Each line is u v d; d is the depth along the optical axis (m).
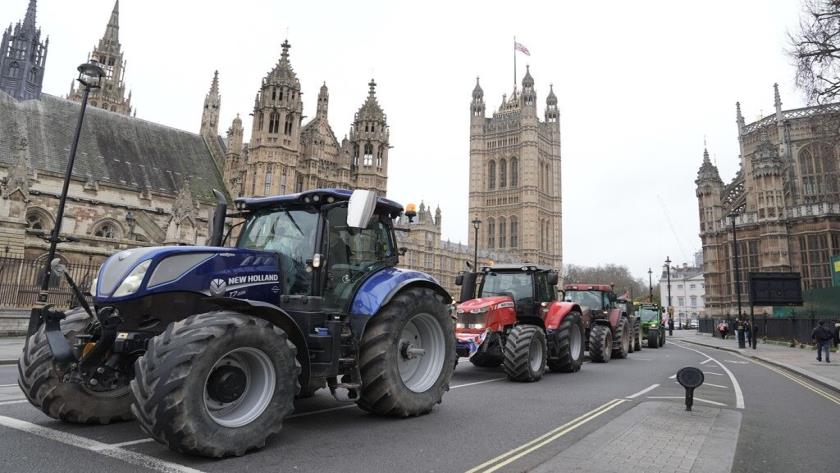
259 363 6.03
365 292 7.77
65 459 5.32
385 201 8.83
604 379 14.27
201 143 55.44
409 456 5.95
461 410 9.00
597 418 8.51
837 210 48.12
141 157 47.25
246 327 5.73
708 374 16.86
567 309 16.06
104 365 6.32
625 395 11.20
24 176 33.88
